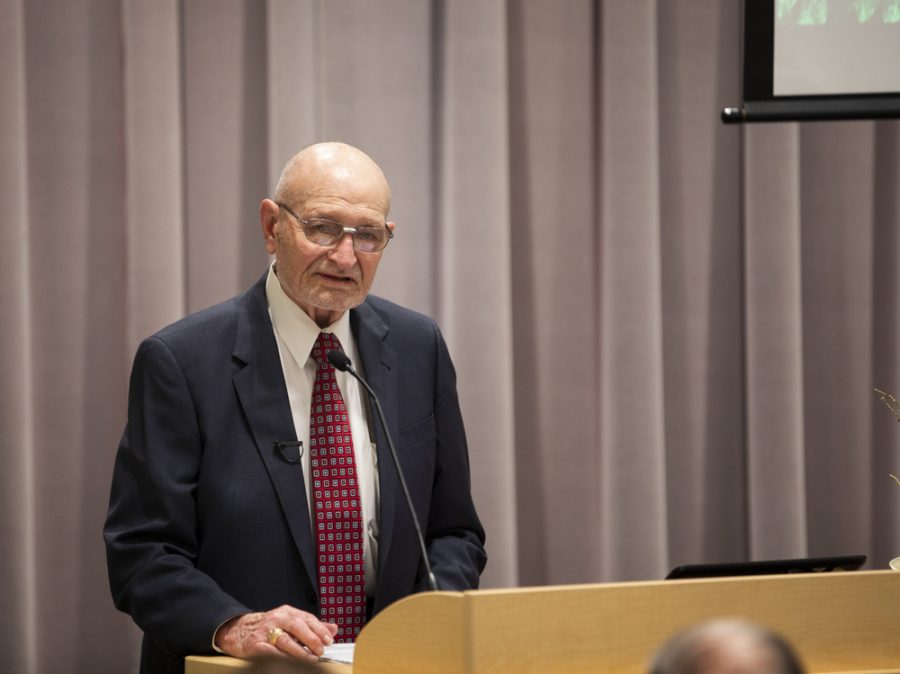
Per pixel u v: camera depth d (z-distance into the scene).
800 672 1.88
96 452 7.93
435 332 5.98
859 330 9.20
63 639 7.83
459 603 3.63
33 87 7.91
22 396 7.67
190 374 5.35
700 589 3.88
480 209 8.42
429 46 8.48
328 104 8.24
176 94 7.93
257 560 5.21
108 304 7.97
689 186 9.02
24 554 7.64
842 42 7.03
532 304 8.75
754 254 8.91
